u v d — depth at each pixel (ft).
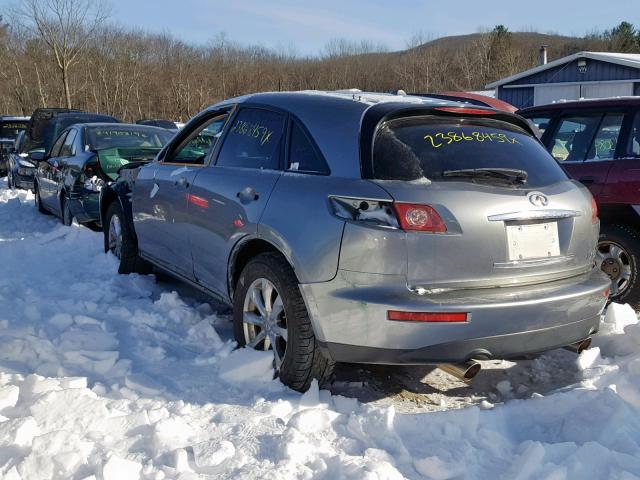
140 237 18.84
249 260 13.98
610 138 18.10
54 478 9.16
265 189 12.94
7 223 33.53
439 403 12.65
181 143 17.37
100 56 156.87
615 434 10.33
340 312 11.19
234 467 9.51
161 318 16.22
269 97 14.48
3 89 150.30
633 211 17.37
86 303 17.06
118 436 10.46
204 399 12.01
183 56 181.88
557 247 11.86
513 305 10.96
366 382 13.44
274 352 12.71
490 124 12.98
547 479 9.19
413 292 10.85
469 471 9.61
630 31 246.88
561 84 91.09
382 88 210.18
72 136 31.37
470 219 10.95
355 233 11.02
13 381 12.45
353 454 10.07
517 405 11.41
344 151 11.92
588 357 13.94
